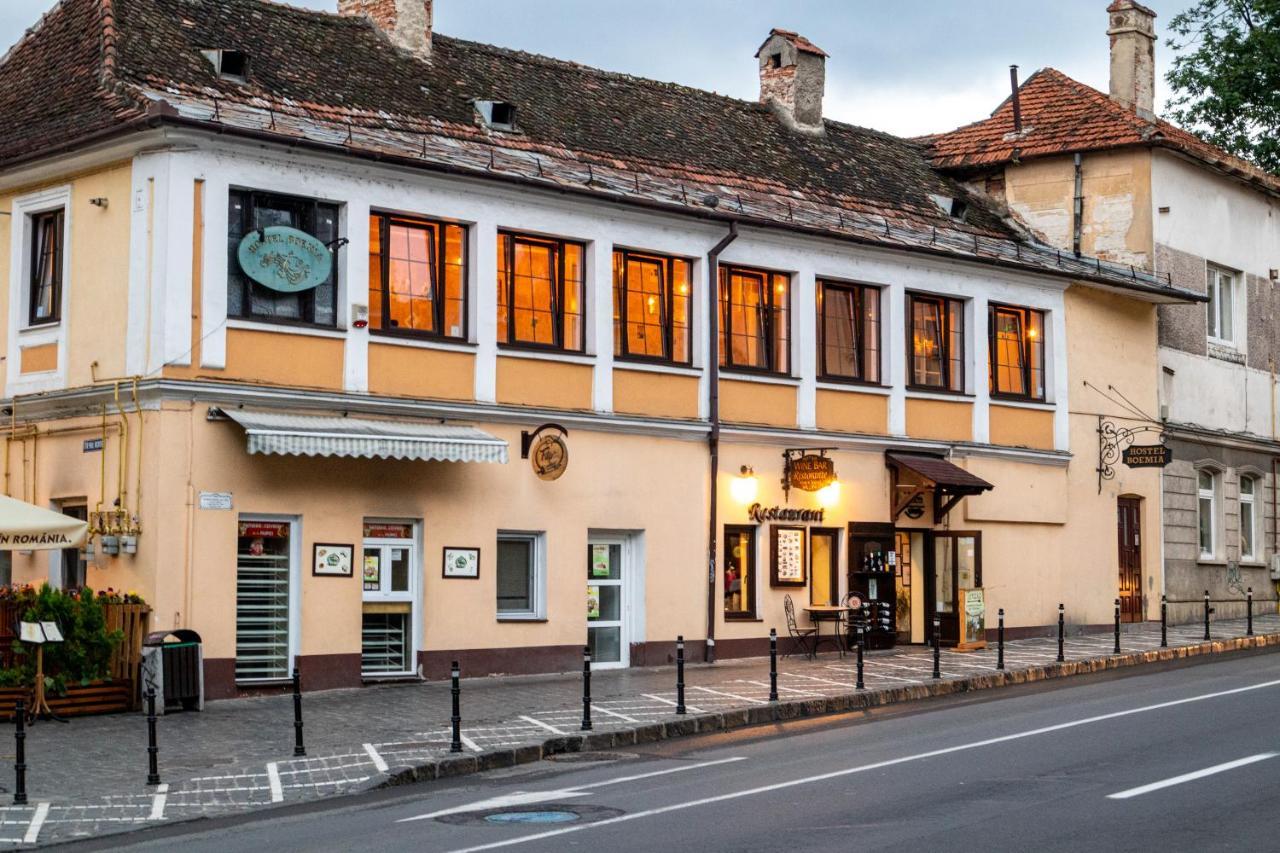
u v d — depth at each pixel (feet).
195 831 44.19
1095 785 45.21
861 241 97.04
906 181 115.75
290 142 73.36
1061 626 88.58
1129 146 117.50
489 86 94.07
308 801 48.91
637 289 88.79
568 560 84.48
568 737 59.88
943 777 47.50
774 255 94.38
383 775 52.16
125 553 71.82
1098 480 113.60
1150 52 127.54
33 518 66.69
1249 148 151.23
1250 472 131.75
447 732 61.62
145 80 76.23
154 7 82.17
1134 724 59.21
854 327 99.60
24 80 83.30
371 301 77.77
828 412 96.99
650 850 37.29
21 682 65.92
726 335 92.79
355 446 72.69
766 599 93.20
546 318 84.79
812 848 36.99
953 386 104.78
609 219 86.79
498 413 81.25
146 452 71.51
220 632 71.82
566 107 96.89
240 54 80.28
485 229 81.51
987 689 79.56
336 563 75.82
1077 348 112.68
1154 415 118.93
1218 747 52.29
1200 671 82.69
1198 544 124.26
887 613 98.99
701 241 91.04
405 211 78.54
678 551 89.40
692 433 90.07
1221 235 127.85
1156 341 119.75
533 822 42.37
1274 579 133.69
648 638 87.61
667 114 103.81
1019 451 106.93
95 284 75.15
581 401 85.35
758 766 52.01
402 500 78.23
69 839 43.37
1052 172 120.26
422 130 83.97
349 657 75.97
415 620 79.00
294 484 74.59
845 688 75.36
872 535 98.43
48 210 78.38
